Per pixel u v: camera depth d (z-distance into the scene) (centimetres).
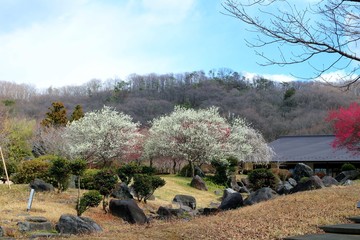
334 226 815
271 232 838
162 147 3048
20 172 1783
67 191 1658
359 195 1187
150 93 6750
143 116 5738
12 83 6203
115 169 1967
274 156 3688
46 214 1231
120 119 2903
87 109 6069
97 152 2784
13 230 988
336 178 2430
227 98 6275
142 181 1712
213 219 1077
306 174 2467
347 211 988
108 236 907
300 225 882
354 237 727
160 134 3075
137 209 1341
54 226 1104
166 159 3466
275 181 1972
